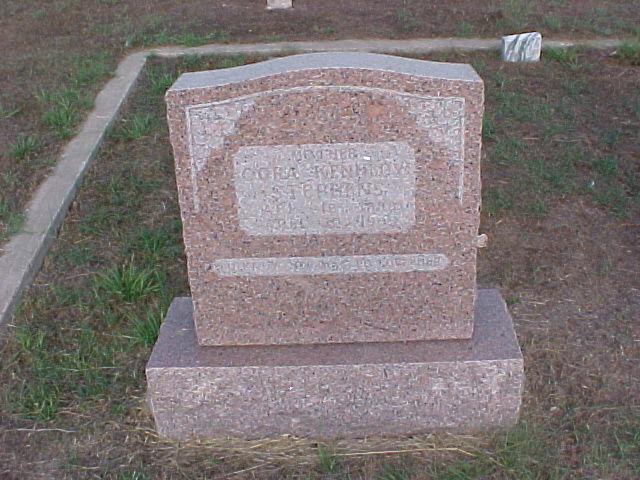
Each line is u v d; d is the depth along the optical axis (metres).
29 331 1.97
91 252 2.32
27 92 3.48
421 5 4.86
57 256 2.31
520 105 3.26
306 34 4.34
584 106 3.27
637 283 2.10
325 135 1.52
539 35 3.81
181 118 1.51
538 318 1.97
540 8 4.72
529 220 2.43
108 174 2.78
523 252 2.27
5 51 4.14
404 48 4.06
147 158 2.89
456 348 1.64
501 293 2.08
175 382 1.62
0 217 2.44
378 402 1.63
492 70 3.71
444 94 1.48
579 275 2.15
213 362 1.62
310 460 1.60
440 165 1.54
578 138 2.96
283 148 1.53
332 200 1.57
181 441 1.66
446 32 4.32
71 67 3.82
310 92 1.49
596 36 4.19
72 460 1.61
